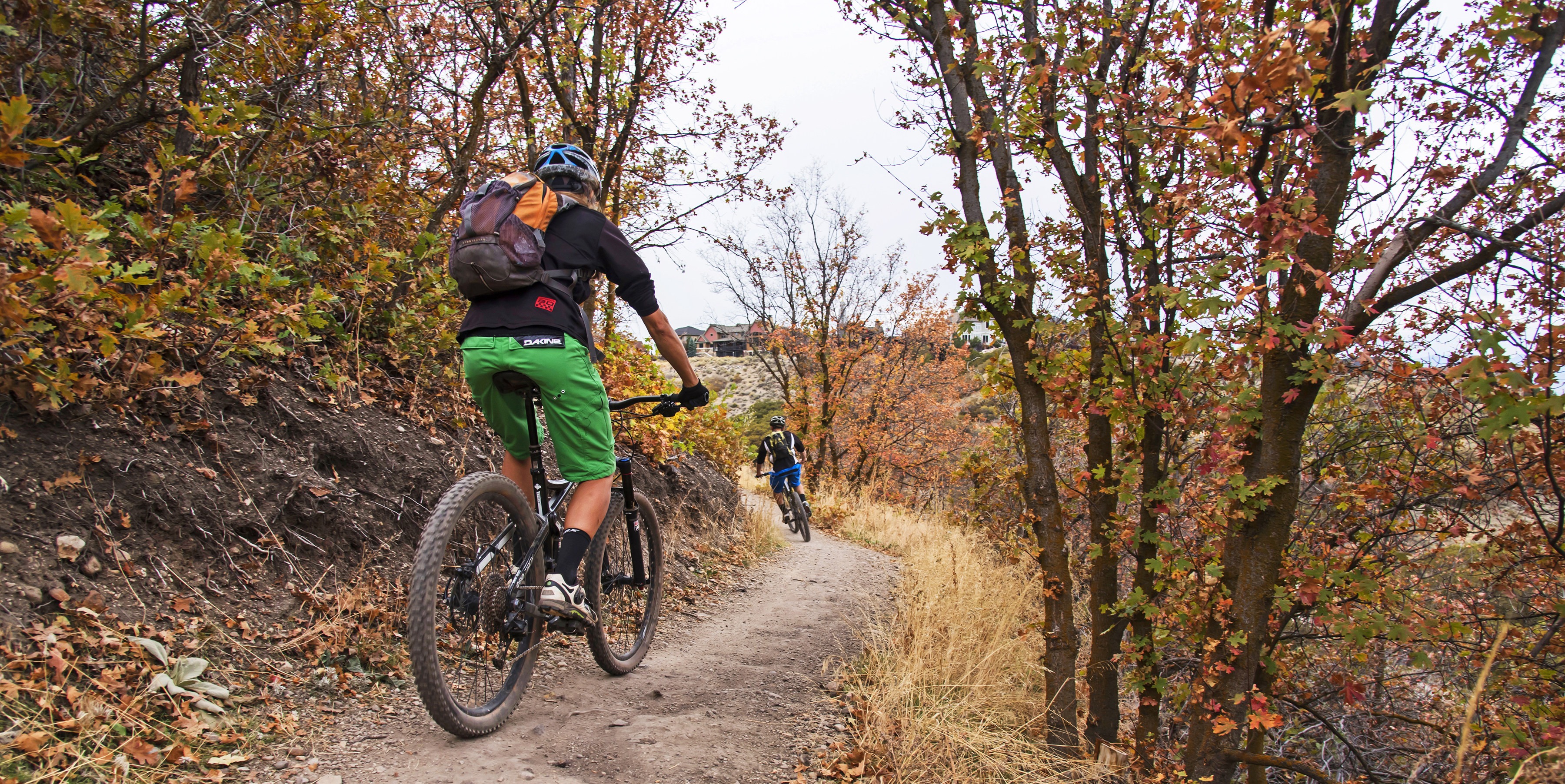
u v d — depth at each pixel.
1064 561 3.57
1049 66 3.16
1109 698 3.63
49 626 2.24
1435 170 2.94
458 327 4.70
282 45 4.17
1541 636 3.54
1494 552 3.56
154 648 2.36
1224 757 2.90
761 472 9.76
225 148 3.85
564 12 6.55
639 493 3.67
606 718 2.94
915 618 4.57
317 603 2.94
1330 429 4.05
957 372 23.61
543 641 3.02
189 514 2.83
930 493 19.03
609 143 8.34
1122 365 3.16
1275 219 2.19
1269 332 2.38
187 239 3.21
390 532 3.48
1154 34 3.16
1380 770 4.16
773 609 5.29
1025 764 3.19
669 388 7.65
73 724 1.99
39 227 2.39
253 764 2.18
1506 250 2.27
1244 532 2.82
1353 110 2.17
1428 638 2.84
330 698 2.62
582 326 2.62
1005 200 3.40
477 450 4.40
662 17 7.67
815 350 21.64
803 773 2.74
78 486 2.61
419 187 5.50
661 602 4.89
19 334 2.47
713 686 3.51
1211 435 2.95
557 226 2.59
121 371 2.95
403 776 2.27
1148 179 3.10
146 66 3.70
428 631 2.31
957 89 3.48
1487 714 3.29
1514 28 2.27
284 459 3.29
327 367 3.78
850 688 3.61
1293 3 2.40
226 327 3.35
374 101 5.09
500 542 2.61
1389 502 3.60
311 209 4.01
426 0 5.43
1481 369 2.01
